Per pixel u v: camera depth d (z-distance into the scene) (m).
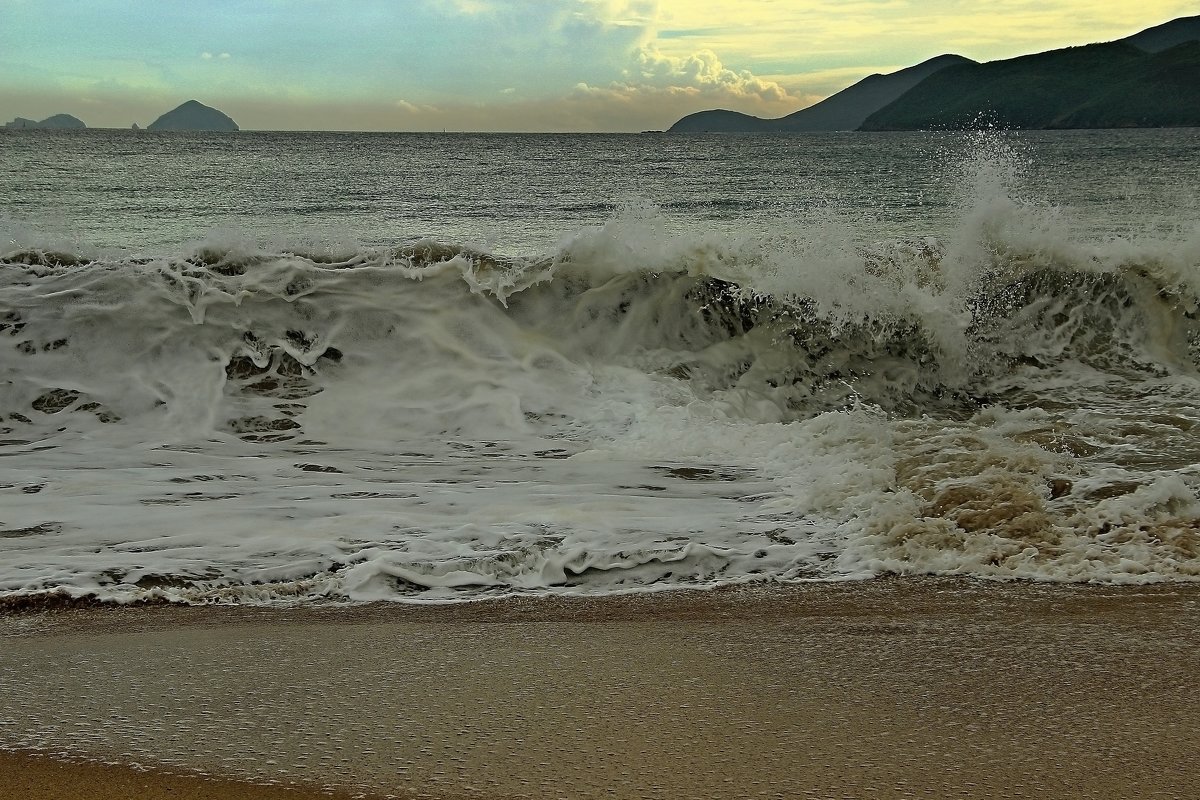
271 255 6.97
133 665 2.84
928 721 2.49
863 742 2.37
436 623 3.25
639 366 6.84
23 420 5.87
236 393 6.20
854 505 4.35
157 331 6.46
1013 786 2.16
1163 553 3.88
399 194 29.62
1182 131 150.75
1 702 2.56
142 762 2.23
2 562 3.71
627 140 117.44
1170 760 2.30
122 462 5.22
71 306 6.48
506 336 6.79
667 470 5.05
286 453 5.46
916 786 2.16
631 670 2.82
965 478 4.61
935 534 4.03
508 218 22.58
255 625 3.22
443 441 5.71
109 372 6.25
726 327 7.16
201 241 7.10
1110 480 4.67
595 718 2.49
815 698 2.63
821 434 5.40
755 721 2.48
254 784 2.14
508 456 5.39
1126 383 7.17
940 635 3.13
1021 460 4.84
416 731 2.41
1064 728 2.46
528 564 3.76
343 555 3.84
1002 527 4.11
